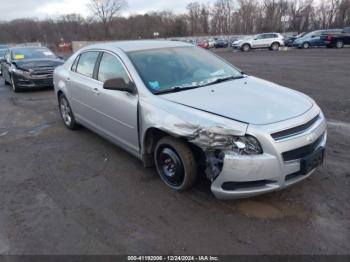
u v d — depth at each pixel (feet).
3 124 22.34
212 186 10.42
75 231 10.12
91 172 14.02
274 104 10.97
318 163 10.74
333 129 17.99
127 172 13.84
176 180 11.76
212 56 15.83
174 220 10.42
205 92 12.07
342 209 10.52
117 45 15.10
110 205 11.44
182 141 11.15
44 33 271.28
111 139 15.26
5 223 10.69
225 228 9.91
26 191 12.70
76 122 19.15
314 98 25.91
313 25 251.39
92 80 15.75
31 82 33.81
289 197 11.29
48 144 17.78
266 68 48.65
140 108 12.28
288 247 9.03
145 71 13.05
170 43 15.71
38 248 9.45
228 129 9.72
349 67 45.55
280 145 9.62
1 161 15.78
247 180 9.70
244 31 283.18
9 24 267.18
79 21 283.59
